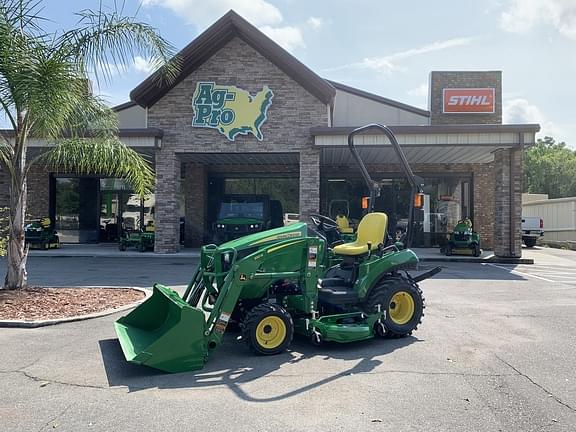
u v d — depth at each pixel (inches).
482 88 924.6
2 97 344.5
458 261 741.3
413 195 302.0
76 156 378.9
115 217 995.3
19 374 218.8
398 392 198.4
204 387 204.5
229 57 739.4
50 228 880.3
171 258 725.3
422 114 931.3
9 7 328.8
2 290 371.6
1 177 803.4
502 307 372.8
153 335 255.8
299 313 270.7
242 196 817.5
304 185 730.8
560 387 204.1
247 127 737.0
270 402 188.5
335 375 219.1
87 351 251.9
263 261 250.4
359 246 289.3
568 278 551.5
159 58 394.0
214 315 234.7
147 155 803.4
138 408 182.7
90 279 507.8
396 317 283.9
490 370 225.3
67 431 163.8
